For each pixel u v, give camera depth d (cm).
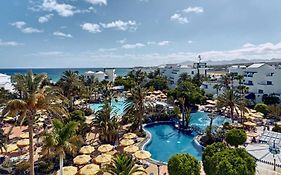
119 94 8825
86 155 2983
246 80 7681
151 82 9812
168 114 5547
